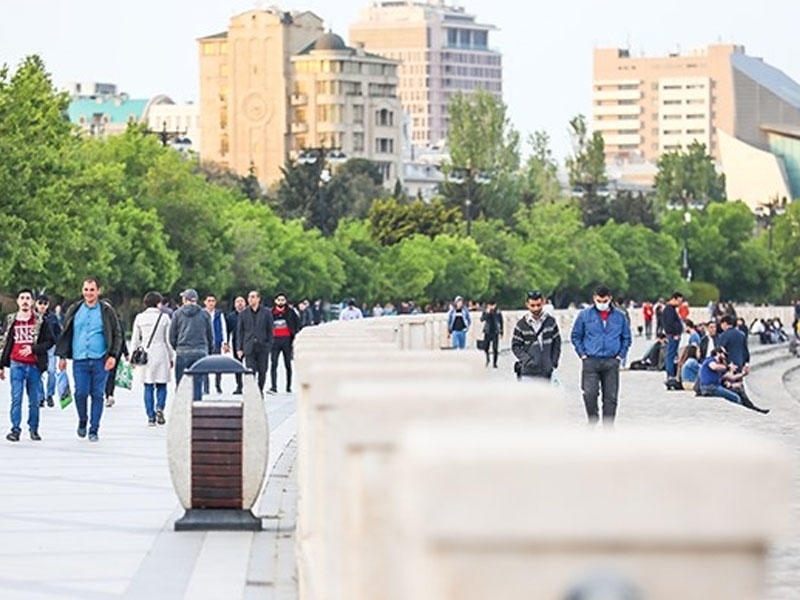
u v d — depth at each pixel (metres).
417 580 5.05
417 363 11.73
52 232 125.81
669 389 77.81
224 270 173.25
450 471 5.00
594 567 5.01
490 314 102.31
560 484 5.00
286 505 32.62
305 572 16.06
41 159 124.94
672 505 5.00
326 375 11.69
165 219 166.50
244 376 29.23
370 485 7.60
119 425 52.88
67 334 47.00
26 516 31.17
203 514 29.17
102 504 32.97
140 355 52.62
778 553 25.80
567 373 98.81
